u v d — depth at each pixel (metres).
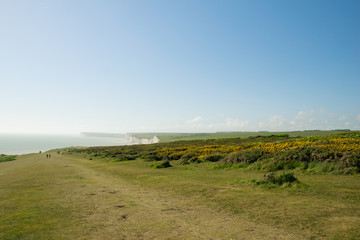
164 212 8.78
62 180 18.62
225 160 23.14
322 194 10.12
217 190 12.30
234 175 17.41
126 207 9.62
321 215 7.46
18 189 14.88
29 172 26.89
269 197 10.20
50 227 7.25
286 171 17.00
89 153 64.75
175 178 17.36
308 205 8.63
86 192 13.16
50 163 40.84
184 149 44.12
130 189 13.83
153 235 6.45
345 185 11.58
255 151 22.59
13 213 8.95
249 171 18.75
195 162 26.52
